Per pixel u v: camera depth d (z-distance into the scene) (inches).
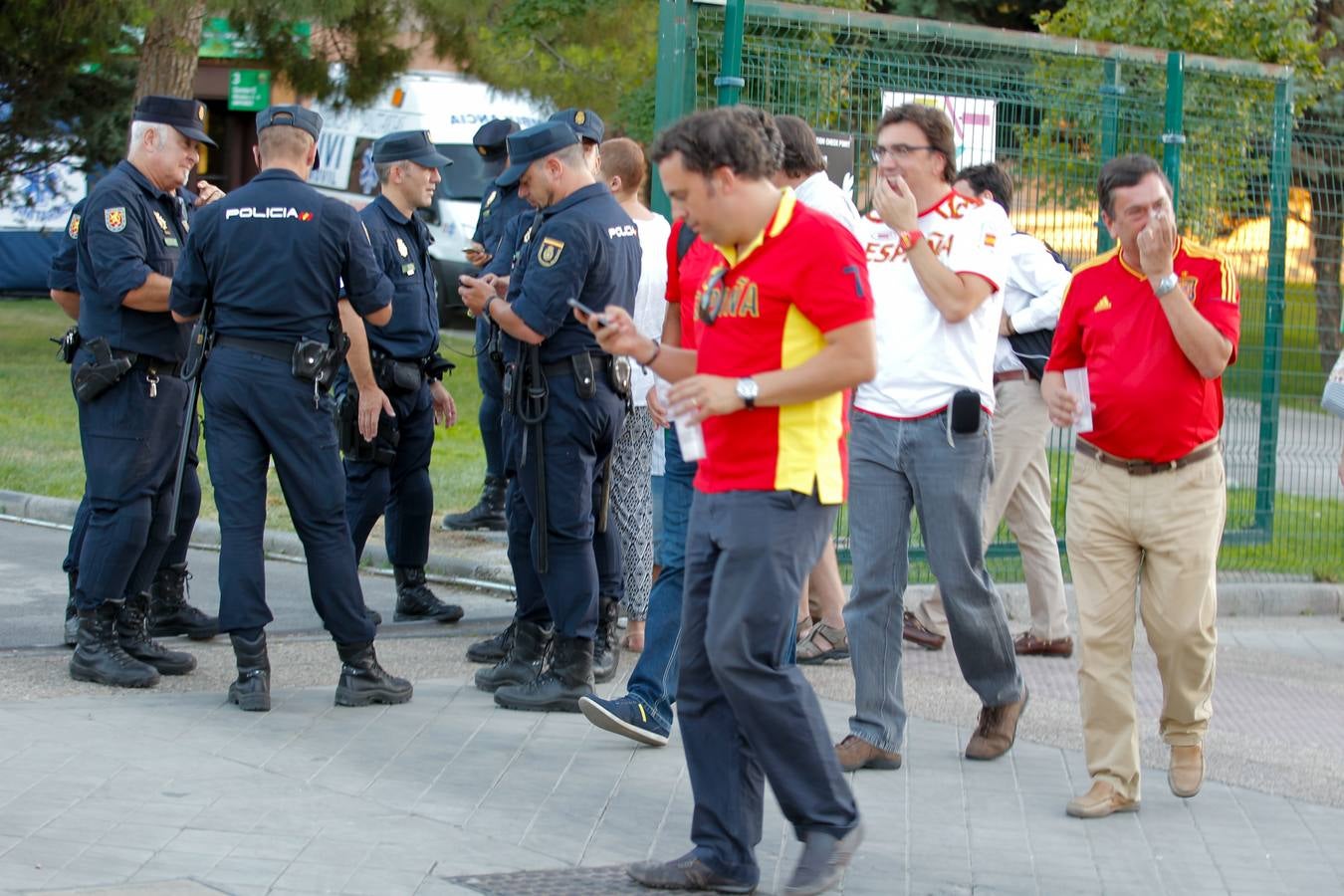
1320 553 382.3
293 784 195.5
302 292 224.4
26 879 160.1
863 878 173.6
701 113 152.3
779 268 151.3
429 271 289.4
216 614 295.7
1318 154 382.9
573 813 190.1
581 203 226.4
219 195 264.4
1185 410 191.3
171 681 247.1
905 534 209.6
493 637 276.8
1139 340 192.2
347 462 278.4
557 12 593.9
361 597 233.0
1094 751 199.6
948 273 200.2
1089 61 346.3
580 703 213.5
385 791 194.4
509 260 255.9
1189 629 195.3
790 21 308.8
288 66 671.1
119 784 191.5
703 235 154.3
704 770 165.6
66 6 679.1
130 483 239.3
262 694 227.8
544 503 229.8
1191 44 414.0
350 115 806.5
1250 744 238.5
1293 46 420.8
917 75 324.2
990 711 218.1
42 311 840.9
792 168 208.2
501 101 786.8
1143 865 181.6
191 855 169.2
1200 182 366.9
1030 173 340.2
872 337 150.9
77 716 220.4
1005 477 281.1
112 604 241.3
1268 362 380.5
